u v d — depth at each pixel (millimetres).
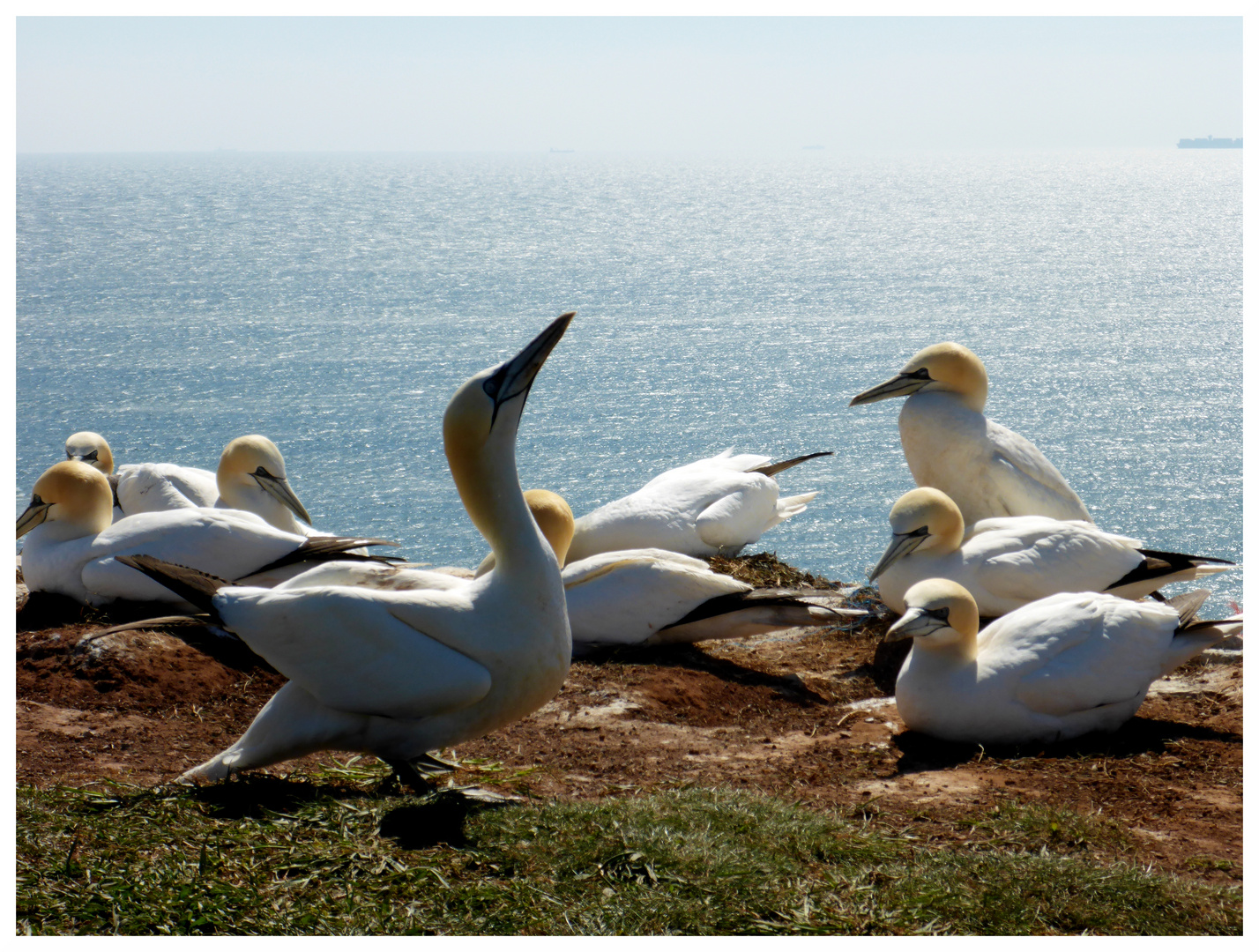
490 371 6371
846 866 5566
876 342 197250
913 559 9953
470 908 5090
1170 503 99312
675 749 7594
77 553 10047
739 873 5387
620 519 11531
